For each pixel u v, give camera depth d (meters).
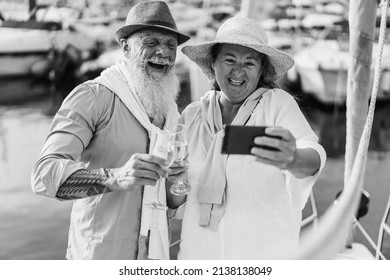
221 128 2.05
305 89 11.06
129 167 1.76
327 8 11.51
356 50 2.54
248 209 1.94
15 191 7.60
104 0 13.68
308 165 1.74
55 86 13.36
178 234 5.71
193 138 2.07
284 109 1.96
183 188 1.93
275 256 1.91
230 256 1.94
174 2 12.76
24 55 13.19
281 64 2.00
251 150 1.64
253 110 2.00
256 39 1.95
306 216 3.62
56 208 7.21
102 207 2.01
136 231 2.03
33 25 13.39
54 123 1.98
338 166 8.51
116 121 2.03
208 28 11.89
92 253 2.01
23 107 12.21
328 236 1.12
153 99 2.07
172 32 2.11
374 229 5.23
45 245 6.31
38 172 1.88
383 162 8.48
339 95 10.87
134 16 2.11
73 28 13.39
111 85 2.05
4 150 9.17
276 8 11.73
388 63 10.68
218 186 1.96
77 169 1.83
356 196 1.21
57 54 13.33
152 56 2.08
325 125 10.76
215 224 1.96
